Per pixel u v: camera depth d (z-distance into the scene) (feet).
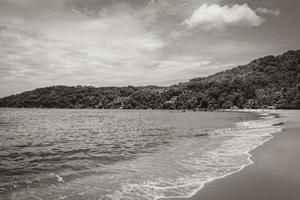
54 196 31.81
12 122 207.10
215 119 223.92
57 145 81.20
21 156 62.23
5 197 31.65
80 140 93.61
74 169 47.24
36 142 88.89
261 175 38.96
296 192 31.73
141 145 77.30
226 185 34.53
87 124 183.42
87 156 60.59
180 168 45.11
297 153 55.01
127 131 127.13
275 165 44.83
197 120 212.64
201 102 567.18
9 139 98.22
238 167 44.16
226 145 68.80
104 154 62.80
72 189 34.40
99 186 35.53
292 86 519.60
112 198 30.78
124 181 37.81
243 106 524.52
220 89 576.20
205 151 61.21
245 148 62.85
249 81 598.75
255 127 123.34
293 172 40.50
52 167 49.49
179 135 102.06
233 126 138.10
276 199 29.55
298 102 447.83
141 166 47.70
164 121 206.08
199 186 34.37
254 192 31.78
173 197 30.68
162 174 41.45
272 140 73.15
